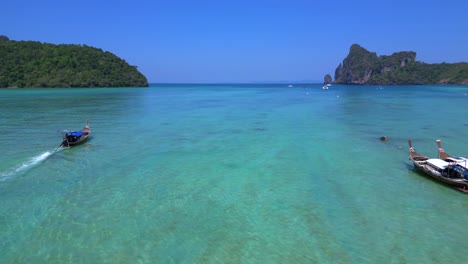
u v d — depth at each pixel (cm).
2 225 1284
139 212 1410
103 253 1116
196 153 2369
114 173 1912
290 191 1650
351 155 2309
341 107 5619
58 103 6266
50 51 14250
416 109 5162
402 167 2039
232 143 2689
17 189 1644
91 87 13912
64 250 1128
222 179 1819
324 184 1748
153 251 1133
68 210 1418
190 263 1072
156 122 3828
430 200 1548
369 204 1502
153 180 1798
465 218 1373
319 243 1187
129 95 9281
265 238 1219
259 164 2097
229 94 10519
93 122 3803
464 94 9431
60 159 2197
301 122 3819
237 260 1090
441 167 1806
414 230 1273
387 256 1109
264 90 14162
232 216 1384
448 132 3106
